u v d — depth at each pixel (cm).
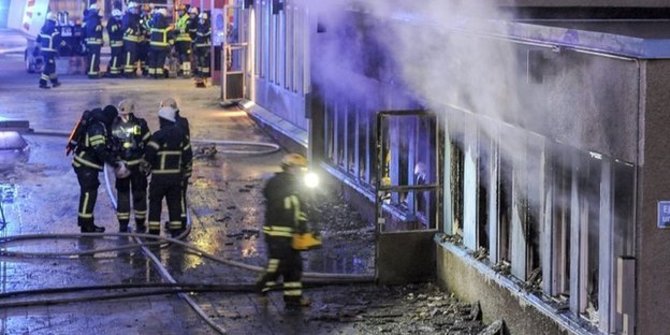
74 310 941
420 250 1015
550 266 783
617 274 668
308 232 946
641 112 634
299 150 1698
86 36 2970
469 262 928
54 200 1426
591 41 661
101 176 1570
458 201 987
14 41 4097
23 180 1562
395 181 1152
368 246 1173
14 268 1076
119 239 1212
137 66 3058
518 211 833
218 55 2744
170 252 1153
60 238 1205
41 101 2462
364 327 890
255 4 2195
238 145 1867
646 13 878
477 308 903
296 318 918
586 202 730
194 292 995
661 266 652
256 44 2205
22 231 1245
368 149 1302
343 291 998
